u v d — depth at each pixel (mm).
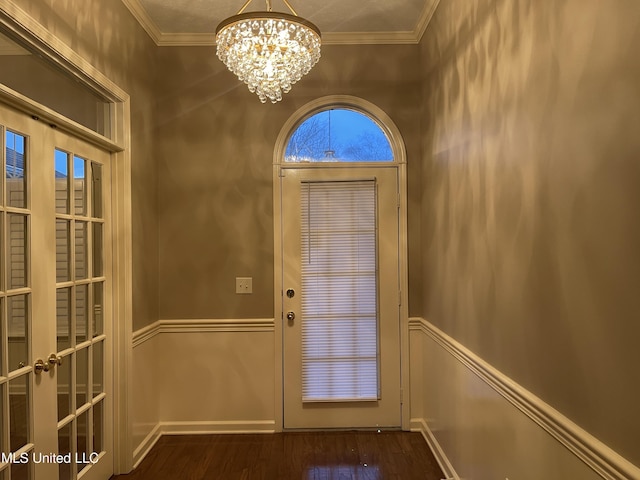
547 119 1434
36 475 1926
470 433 2186
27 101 1811
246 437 3172
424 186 3172
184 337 3254
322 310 3268
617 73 1094
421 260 3268
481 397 2029
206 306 3258
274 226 3258
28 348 1896
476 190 2088
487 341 1959
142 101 2953
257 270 3270
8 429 1767
